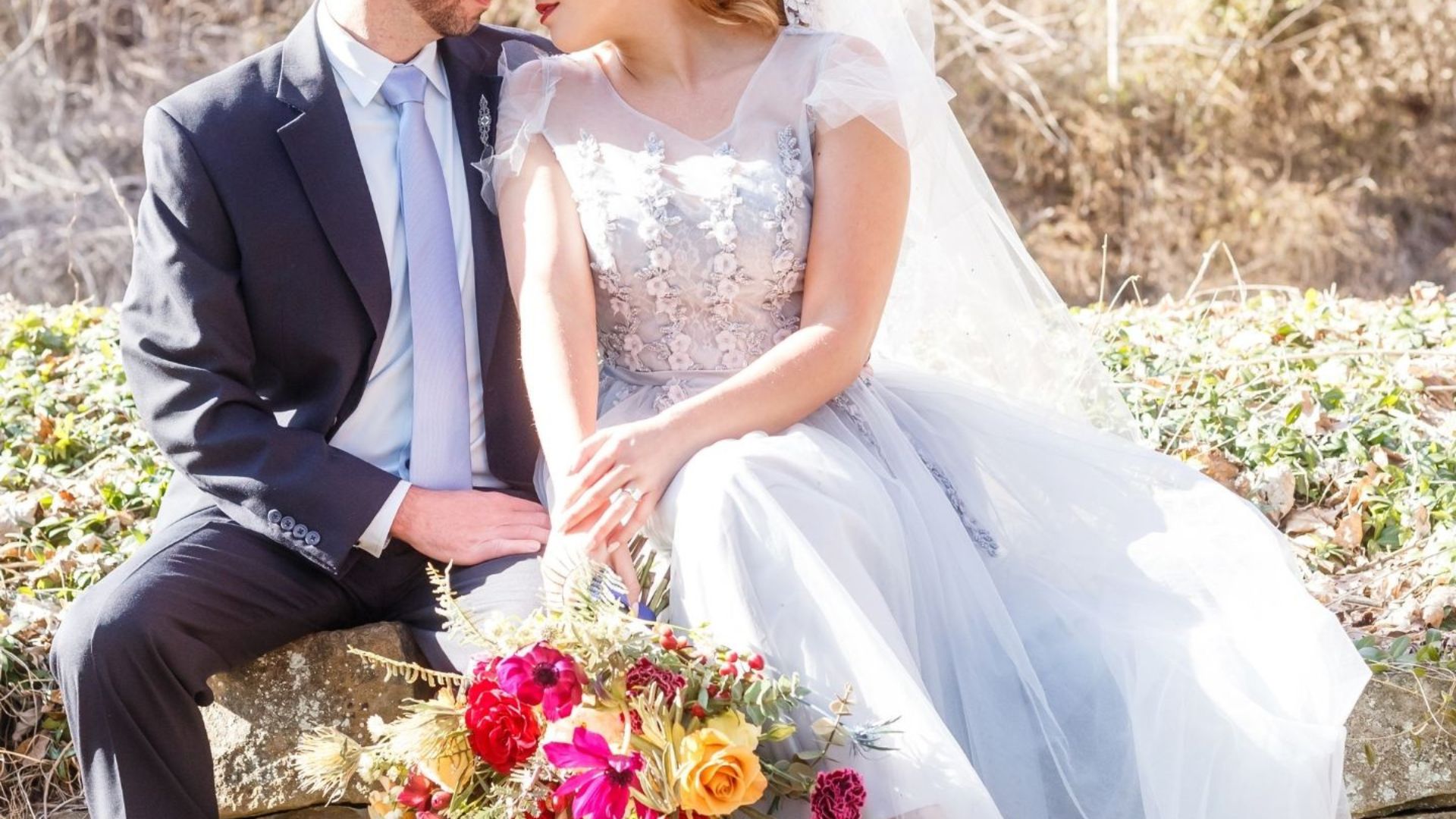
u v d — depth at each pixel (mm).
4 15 11438
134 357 2535
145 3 11375
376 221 2596
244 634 2443
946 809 1996
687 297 2555
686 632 2121
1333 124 11047
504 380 2662
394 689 2498
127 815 2287
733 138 2586
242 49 11359
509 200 2654
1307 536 3148
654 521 2281
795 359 2414
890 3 2725
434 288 2625
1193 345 3955
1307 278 10984
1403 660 2607
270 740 2508
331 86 2609
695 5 2674
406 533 2523
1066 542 2549
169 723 2332
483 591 2455
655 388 2590
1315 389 3629
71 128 11141
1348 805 2469
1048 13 11305
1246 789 2180
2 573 3164
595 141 2613
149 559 2428
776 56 2648
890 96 2559
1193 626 2367
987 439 2662
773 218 2529
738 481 2143
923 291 2850
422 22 2639
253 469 2480
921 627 2322
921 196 2779
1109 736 2283
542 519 2580
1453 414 3514
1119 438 2771
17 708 2814
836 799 1906
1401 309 4309
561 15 2613
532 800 1938
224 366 2525
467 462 2625
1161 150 11148
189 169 2531
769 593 2102
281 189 2547
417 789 2049
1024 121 11172
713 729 1953
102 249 10508
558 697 1928
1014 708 2291
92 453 3652
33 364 4164
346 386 2598
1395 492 3232
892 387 2756
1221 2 11070
